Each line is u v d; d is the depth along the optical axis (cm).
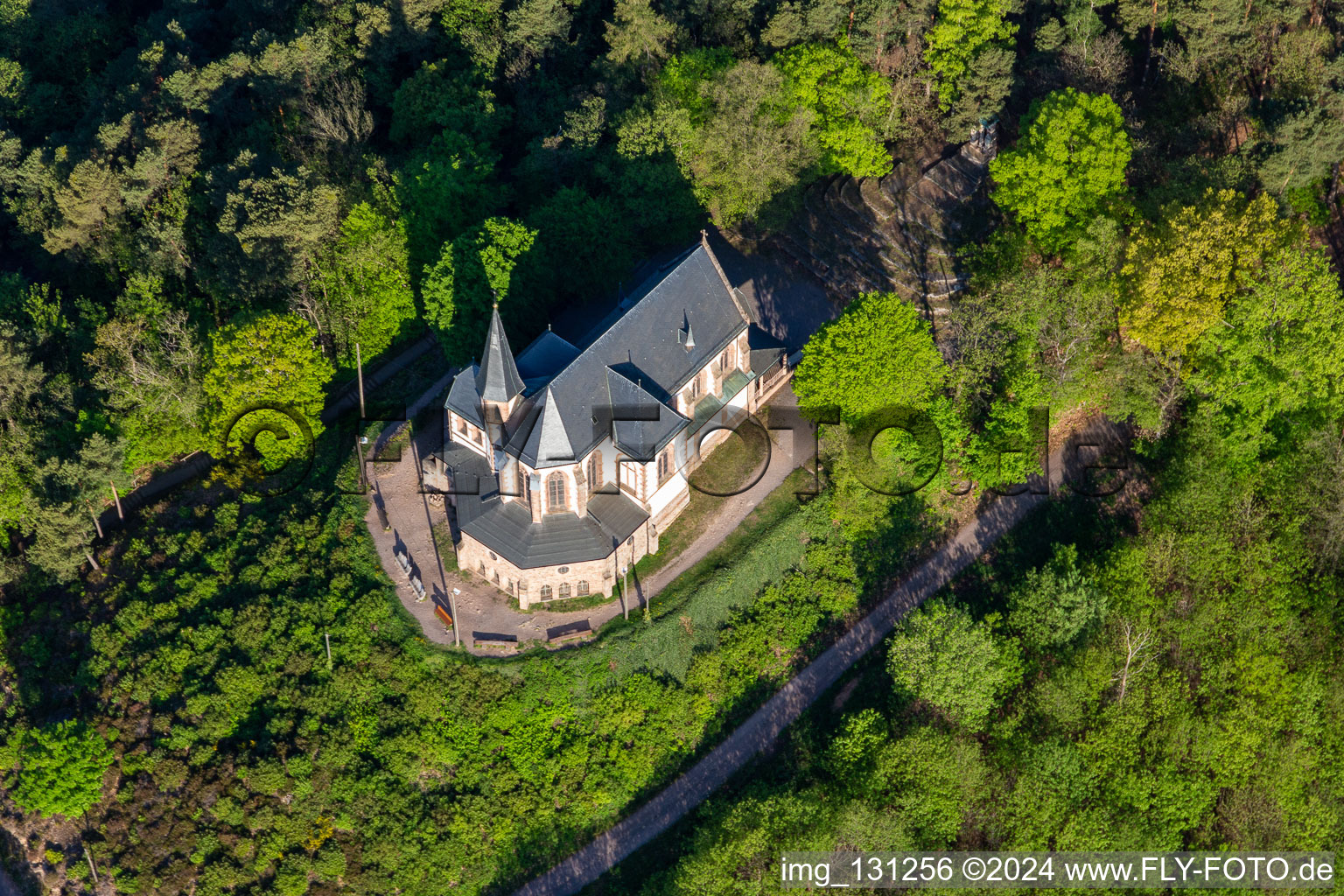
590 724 10281
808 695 10800
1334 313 10625
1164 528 10888
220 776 9869
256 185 11700
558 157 12662
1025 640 10588
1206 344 10900
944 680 9981
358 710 10119
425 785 9994
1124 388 11269
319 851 9706
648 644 10444
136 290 12119
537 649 10269
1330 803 10219
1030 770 9856
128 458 11531
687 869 9438
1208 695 10456
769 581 11138
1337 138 11569
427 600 10512
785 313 12694
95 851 9725
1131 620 10519
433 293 11256
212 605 10812
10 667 10856
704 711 10531
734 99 12312
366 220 12025
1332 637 10769
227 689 10156
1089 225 11612
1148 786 9956
